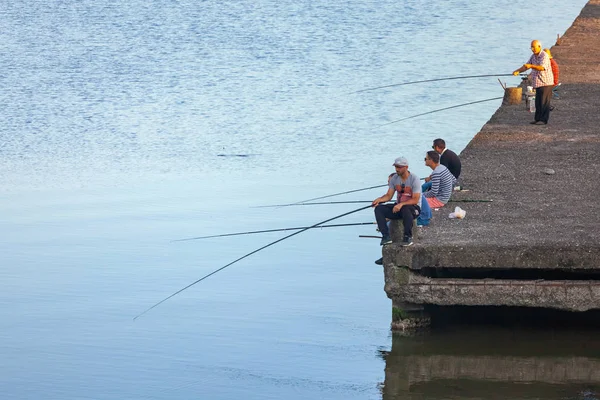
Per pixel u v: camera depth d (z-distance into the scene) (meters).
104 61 103.12
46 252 44.72
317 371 31.59
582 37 89.19
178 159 63.19
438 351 32.75
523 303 31.91
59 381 31.30
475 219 35.88
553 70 54.00
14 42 118.12
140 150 65.69
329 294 38.53
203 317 36.34
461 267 32.62
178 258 43.56
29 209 52.19
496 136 52.03
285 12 143.38
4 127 72.81
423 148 64.75
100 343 34.19
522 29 123.12
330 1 155.75
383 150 64.44
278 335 34.41
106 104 80.94
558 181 41.97
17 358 33.12
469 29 123.81
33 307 37.78
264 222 49.03
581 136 51.47
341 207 51.56
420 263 32.34
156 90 86.75
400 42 113.50
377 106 78.19
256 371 31.61
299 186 56.00
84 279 40.91
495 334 33.88
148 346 33.78
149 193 55.25
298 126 71.81
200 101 81.56
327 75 93.06
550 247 31.83
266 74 93.94
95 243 45.94
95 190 56.09
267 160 62.47
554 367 31.50
